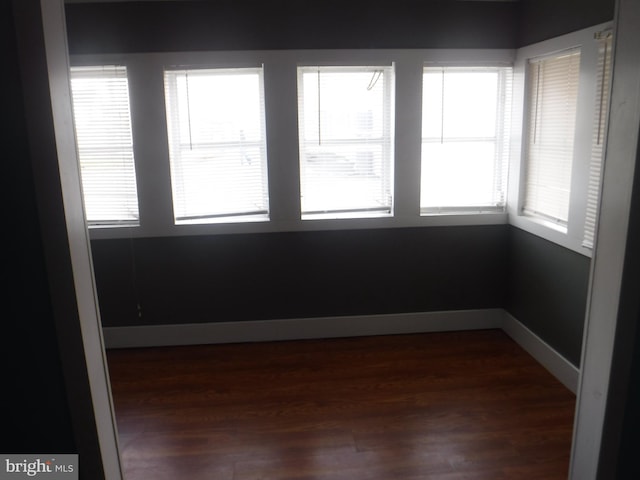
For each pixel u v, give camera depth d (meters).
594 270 1.57
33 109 1.22
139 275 3.71
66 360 1.36
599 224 1.54
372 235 3.78
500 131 3.77
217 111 3.57
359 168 3.73
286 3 3.41
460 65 3.61
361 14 3.46
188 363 3.54
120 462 1.65
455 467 2.42
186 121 3.56
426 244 3.83
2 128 1.22
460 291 3.93
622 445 1.52
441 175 3.79
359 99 3.64
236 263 3.74
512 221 3.76
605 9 2.61
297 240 3.74
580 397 1.67
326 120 3.64
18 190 1.25
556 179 3.22
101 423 1.51
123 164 3.57
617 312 1.46
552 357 3.28
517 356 3.55
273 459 2.50
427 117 3.70
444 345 3.75
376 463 2.46
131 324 3.79
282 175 3.62
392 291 3.88
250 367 3.46
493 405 2.94
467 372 3.34
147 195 3.59
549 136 3.29
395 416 2.85
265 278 3.78
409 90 3.58
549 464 2.42
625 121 1.41
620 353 1.47
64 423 1.38
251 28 3.43
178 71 3.48
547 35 3.18
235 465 2.46
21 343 1.33
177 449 2.60
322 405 2.98
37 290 1.30
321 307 3.86
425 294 3.91
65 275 1.34
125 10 3.37
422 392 3.10
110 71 3.44
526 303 3.62
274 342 3.86
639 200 1.38
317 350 3.70
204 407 2.98
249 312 3.82
